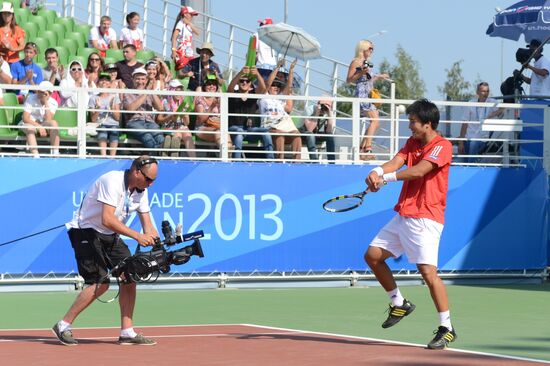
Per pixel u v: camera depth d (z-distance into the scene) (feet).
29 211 54.44
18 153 56.65
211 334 37.55
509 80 67.56
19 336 36.94
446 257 60.59
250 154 63.46
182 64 77.66
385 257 34.94
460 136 64.49
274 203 57.98
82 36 84.43
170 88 63.57
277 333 37.91
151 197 55.93
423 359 30.99
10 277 54.39
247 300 51.52
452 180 60.70
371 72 67.05
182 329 39.40
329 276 58.80
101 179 33.91
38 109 57.21
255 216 57.72
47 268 54.75
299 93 71.05
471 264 61.05
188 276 56.85
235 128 60.70
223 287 57.36
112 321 42.39
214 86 62.03
